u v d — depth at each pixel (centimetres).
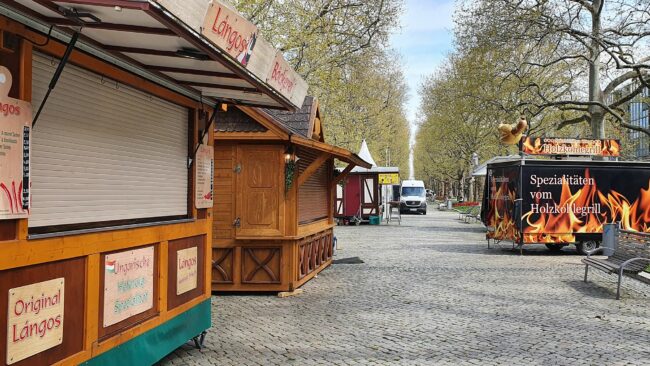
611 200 1725
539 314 860
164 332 558
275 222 1027
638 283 1162
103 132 459
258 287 1033
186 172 621
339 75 2634
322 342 693
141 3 309
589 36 2427
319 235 1305
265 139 1004
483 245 2011
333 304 940
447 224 3325
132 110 504
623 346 676
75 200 424
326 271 1335
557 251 1819
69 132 417
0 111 335
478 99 2825
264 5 1941
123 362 480
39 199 385
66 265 409
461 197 6378
